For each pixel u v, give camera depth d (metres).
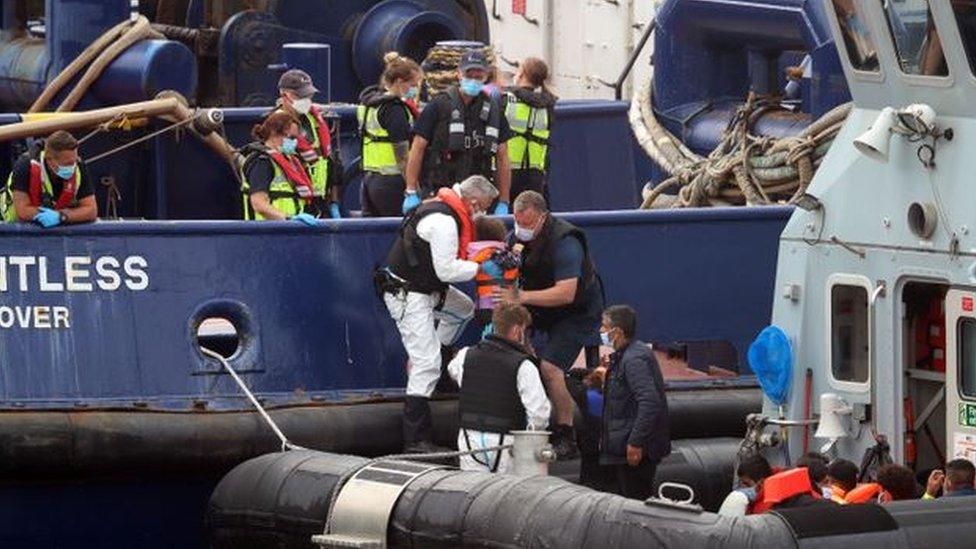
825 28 37.97
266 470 30.05
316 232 32.50
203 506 32.00
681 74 42.34
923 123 28.14
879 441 29.17
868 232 29.25
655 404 29.91
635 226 33.81
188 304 31.97
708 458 33.16
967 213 27.89
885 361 29.11
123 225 31.78
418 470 28.66
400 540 28.02
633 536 25.77
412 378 31.59
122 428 31.12
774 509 25.92
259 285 32.28
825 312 30.00
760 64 41.66
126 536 31.73
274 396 32.22
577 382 31.61
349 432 32.09
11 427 30.78
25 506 31.25
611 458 30.28
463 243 31.11
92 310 31.61
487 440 29.91
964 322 27.95
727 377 34.56
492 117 34.22
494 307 30.44
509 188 35.16
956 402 28.06
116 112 34.84
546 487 27.16
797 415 30.48
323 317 32.53
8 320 31.30
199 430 31.38
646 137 42.53
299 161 33.59
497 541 26.84
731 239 34.22
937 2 27.83
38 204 31.50
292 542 29.42
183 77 37.88
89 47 37.88
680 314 34.09
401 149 35.22
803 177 36.47
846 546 25.25
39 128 33.72
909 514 25.70
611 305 33.72
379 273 31.66
